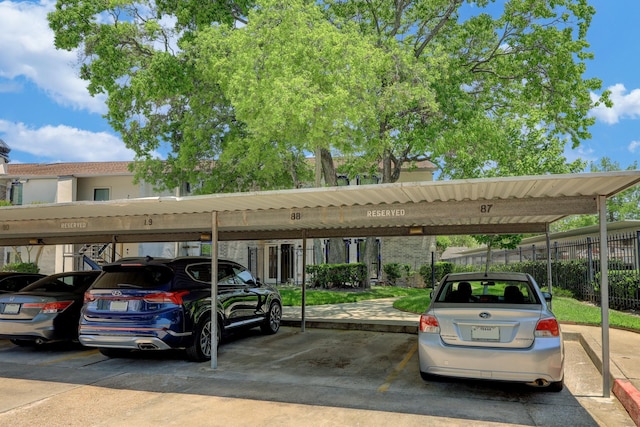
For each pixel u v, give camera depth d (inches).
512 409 228.1
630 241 542.3
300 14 587.2
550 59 735.1
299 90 534.6
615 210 2121.1
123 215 349.4
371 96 589.3
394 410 227.1
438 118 681.0
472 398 245.3
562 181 227.6
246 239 502.0
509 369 228.2
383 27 822.5
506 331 233.1
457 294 270.7
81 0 684.1
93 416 221.6
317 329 482.3
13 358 351.3
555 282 745.6
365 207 297.7
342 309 631.8
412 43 816.9
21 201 1208.2
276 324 457.7
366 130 618.8
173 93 700.0
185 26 748.0
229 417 218.8
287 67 558.6
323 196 272.5
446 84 698.8
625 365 285.7
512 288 263.9
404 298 700.0
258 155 700.0
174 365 323.9
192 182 799.1
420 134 681.6
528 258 1008.9
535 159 714.8
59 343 411.2
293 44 565.6
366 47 595.5
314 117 548.7
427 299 657.6
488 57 795.4
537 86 758.5
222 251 1138.0
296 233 486.3
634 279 507.8
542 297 256.7
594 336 378.0
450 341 241.0
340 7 799.1
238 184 850.1
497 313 236.2
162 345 304.3
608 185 237.5
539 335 229.5
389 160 817.5
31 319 348.8
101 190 1192.8
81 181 1197.1
